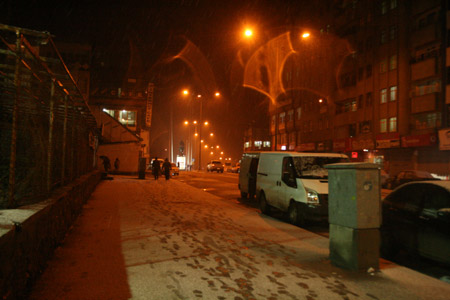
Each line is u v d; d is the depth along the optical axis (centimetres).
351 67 3672
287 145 5369
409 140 2767
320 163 902
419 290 386
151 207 1014
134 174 3494
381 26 3219
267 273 435
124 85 4338
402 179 2155
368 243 451
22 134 446
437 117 2631
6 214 331
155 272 429
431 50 2709
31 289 355
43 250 411
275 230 721
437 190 523
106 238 608
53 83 514
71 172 763
